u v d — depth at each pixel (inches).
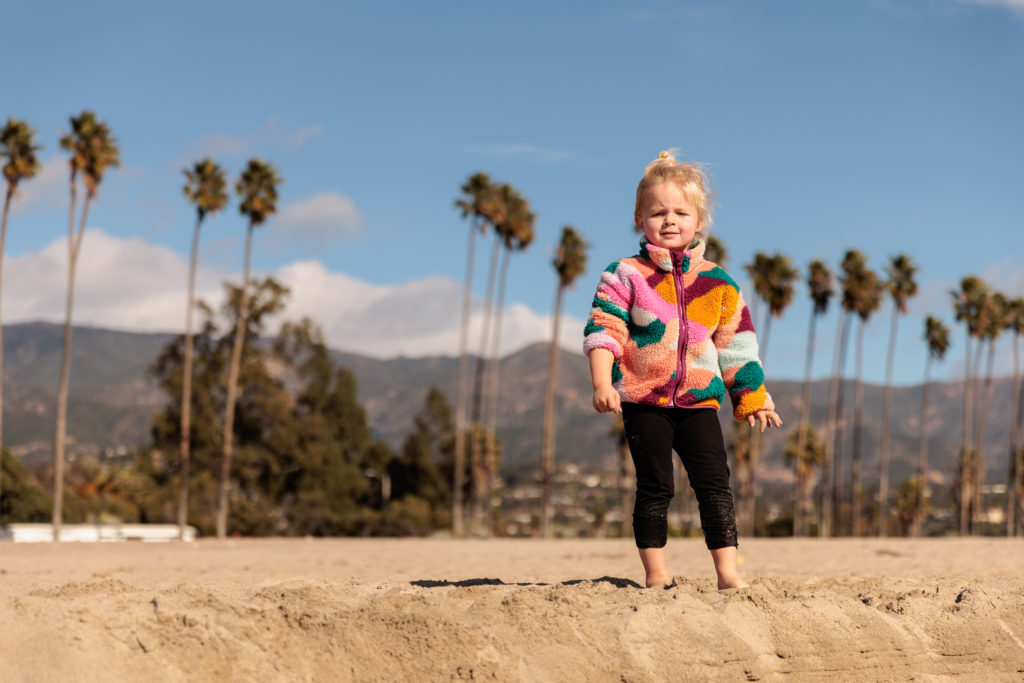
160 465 2012.8
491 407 1918.1
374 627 96.2
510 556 408.8
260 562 364.5
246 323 1946.4
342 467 2181.3
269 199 1416.1
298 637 92.8
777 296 1728.6
